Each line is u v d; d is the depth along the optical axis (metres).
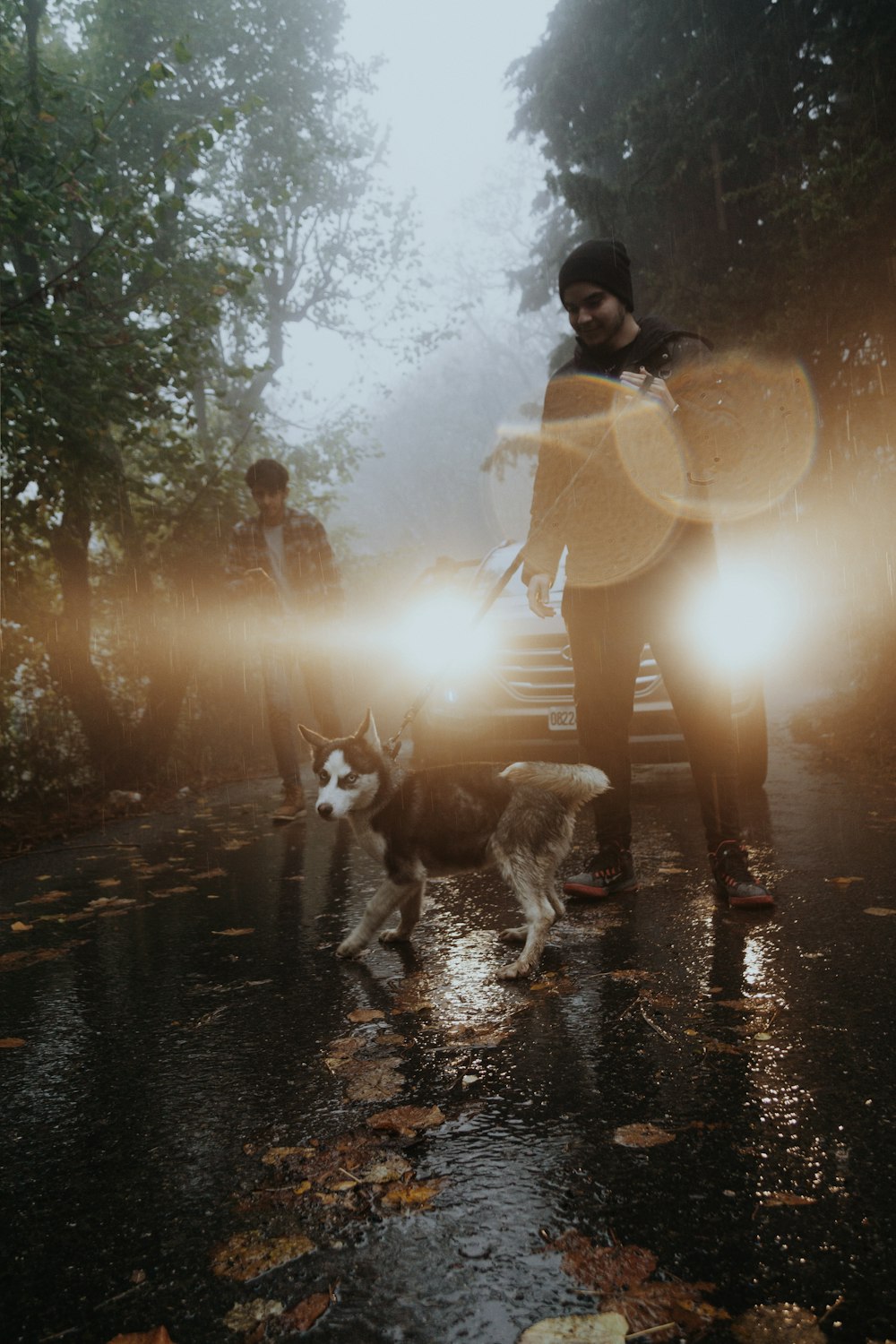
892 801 6.01
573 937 3.80
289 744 7.21
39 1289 1.77
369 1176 2.08
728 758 4.07
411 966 3.62
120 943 4.16
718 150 10.42
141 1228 1.95
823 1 9.38
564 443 4.16
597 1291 1.66
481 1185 2.02
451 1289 1.69
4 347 6.82
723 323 9.35
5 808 7.96
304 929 4.23
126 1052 2.93
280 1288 1.72
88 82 9.96
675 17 11.62
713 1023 2.81
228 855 6.08
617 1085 2.46
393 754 3.97
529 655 6.86
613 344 4.05
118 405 7.76
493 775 3.67
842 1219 1.82
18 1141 2.38
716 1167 2.04
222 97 13.51
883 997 2.91
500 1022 2.95
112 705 9.91
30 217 6.29
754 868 4.62
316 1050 2.84
